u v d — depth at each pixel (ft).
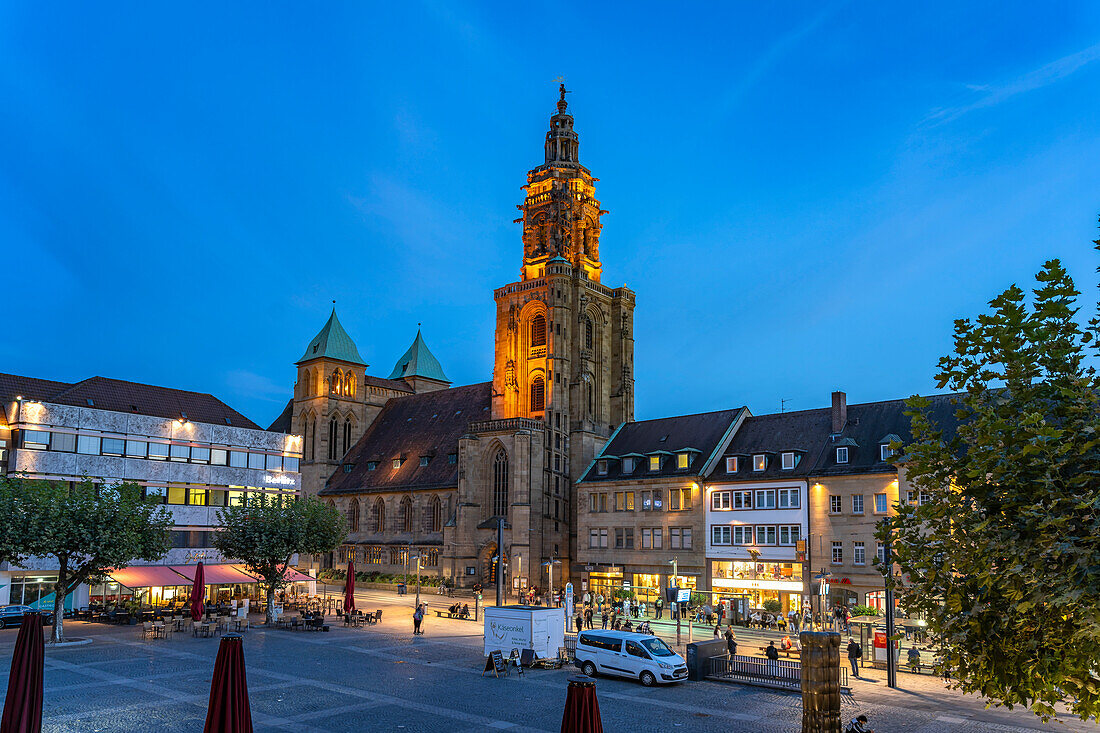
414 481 370.32
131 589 238.27
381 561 371.76
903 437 231.30
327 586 357.82
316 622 195.72
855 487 229.86
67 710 107.04
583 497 296.51
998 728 102.17
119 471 246.47
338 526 226.99
